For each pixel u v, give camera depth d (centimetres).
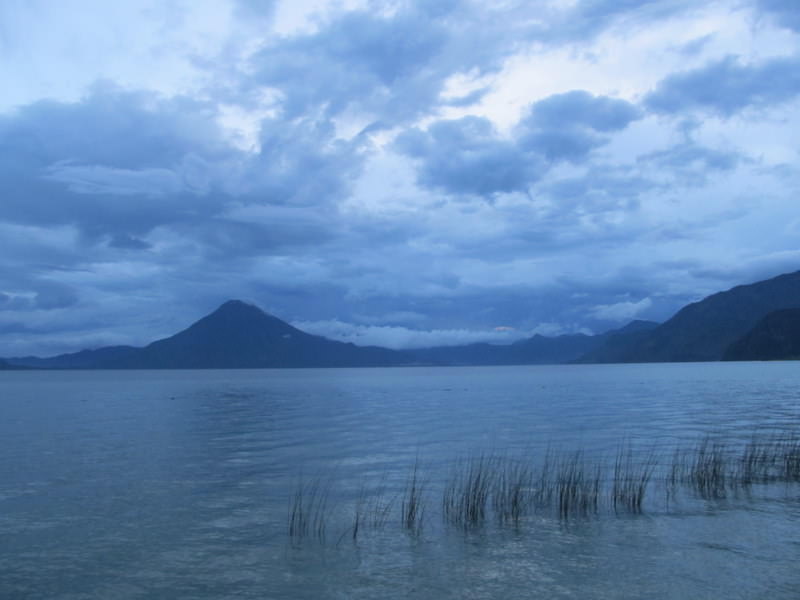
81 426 4719
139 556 1547
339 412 5881
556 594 1290
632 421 4419
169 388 12900
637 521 1778
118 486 2361
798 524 1733
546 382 12988
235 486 2339
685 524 1745
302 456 3055
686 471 2411
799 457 2408
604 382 11988
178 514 1930
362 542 1628
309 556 1528
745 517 1805
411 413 5619
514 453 2995
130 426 4691
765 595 1275
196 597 1303
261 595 1309
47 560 1526
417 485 2286
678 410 5272
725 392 7681
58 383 17475
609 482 2248
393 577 1390
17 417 5612
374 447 3325
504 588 1321
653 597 1272
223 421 5056
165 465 2834
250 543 1634
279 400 8062
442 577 1385
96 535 1722
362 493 2172
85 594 1326
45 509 2008
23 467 2806
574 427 4094
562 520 1800
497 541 1620
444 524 1775
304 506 2005
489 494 2077
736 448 2997
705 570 1406
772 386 8800
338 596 1295
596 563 1455
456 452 3077
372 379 18350
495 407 6141
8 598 1309
